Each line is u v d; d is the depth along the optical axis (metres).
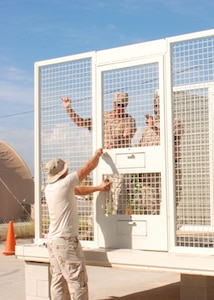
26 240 15.55
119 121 6.44
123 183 6.46
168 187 6.07
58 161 6.17
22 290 8.49
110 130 6.51
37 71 7.07
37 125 7.09
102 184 6.29
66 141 6.86
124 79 6.41
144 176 6.29
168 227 6.07
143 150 6.25
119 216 6.44
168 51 6.06
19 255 6.98
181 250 5.98
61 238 5.93
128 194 6.42
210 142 5.82
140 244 6.27
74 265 5.94
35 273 6.90
